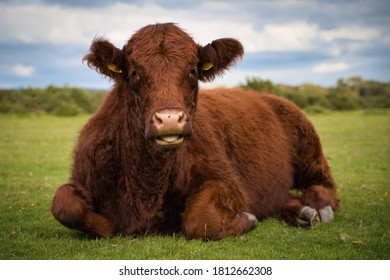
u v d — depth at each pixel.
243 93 9.11
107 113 6.59
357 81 60.00
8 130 29.56
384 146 20.39
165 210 6.40
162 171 6.22
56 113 45.31
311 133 9.04
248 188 7.55
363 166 14.61
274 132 8.62
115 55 5.91
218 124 7.57
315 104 50.47
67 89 50.03
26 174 13.30
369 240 6.33
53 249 5.97
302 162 9.01
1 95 47.62
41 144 21.72
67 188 6.23
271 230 6.98
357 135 25.69
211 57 6.14
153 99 5.48
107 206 6.42
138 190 6.27
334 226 7.23
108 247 5.91
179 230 6.51
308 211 7.26
